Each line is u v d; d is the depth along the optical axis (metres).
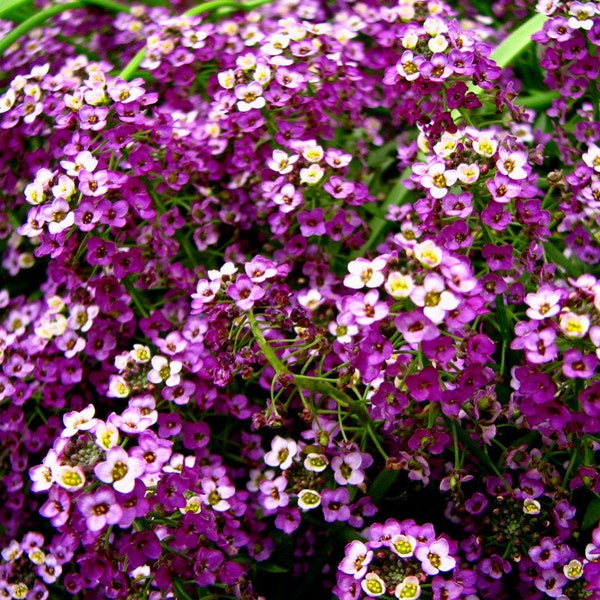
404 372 0.15
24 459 0.19
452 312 0.14
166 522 0.15
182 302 0.19
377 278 0.15
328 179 0.18
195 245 0.21
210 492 0.17
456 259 0.14
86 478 0.14
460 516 0.17
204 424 0.18
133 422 0.15
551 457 0.17
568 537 0.16
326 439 0.16
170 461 0.16
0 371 0.20
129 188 0.18
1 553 0.20
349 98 0.21
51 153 0.20
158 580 0.16
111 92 0.18
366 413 0.16
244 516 0.18
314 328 0.16
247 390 0.19
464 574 0.15
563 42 0.19
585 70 0.19
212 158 0.20
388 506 0.18
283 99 0.19
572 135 0.21
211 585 0.17
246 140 0.20
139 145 0.18
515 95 0.18
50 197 0.18
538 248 0.17
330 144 0.21
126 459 0.14
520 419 0.16
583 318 0.14
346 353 0.17
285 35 0.20
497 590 0.17
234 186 0.20
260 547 0.18
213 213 0.20
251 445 0.19
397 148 0.22
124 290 0.19
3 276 0.23
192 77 0.21
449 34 0.17
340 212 0.19
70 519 0.15
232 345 0.16
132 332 0.19
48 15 0.22
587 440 0.16
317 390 0.16
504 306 0.17
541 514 0.17
